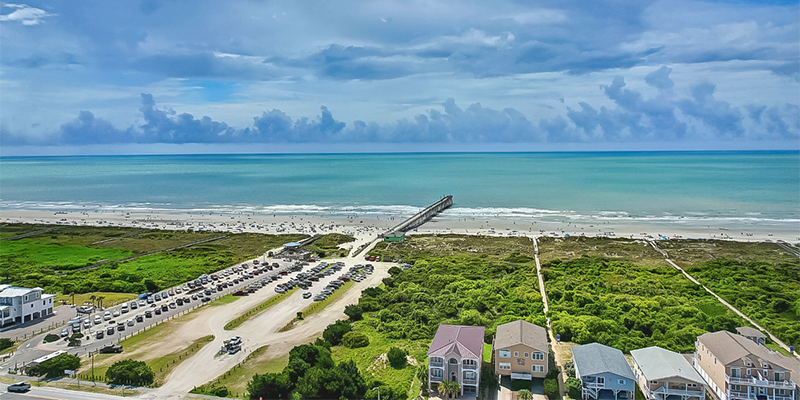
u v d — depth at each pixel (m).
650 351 85.19
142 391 81.81
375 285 147.12
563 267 164.38
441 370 82.38
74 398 78.94
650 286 137.62
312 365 87.50
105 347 98.94
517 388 83.12
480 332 91.19
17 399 78.31
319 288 144.00
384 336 106.19
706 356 84.25
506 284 141.75
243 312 123.00
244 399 78.94
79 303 131.00
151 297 134.75
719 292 133.12
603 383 78.25
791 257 178.75
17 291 117.56
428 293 135.62
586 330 101.81
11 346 101.81
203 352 98.75
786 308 118.12
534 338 88.38
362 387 80.75
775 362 75.88
